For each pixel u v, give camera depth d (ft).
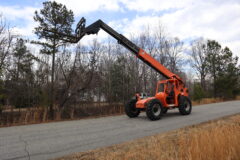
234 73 79.51
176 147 12.70
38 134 19.62
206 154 9.41
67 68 44.27
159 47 73.15
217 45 81.00
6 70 40.55
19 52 44.55
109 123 25.30
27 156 12.72
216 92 81.76
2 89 39.11
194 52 102.94
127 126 22.30
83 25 25.08
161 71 29.78
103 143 15.23
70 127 23.39
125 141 15.53
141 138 16.12
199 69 100.27
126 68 60.39
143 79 63.36
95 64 47.62
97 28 25.08
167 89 30.25
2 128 24.36
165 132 17.98
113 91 55.16
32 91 41.24
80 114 41.04
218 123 20.66
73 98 43.34
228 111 31.73
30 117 33.45
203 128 18.62
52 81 42.63
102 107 47.24
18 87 41.73
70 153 13.04
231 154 9.61
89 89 45.80
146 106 26.35
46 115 35.65
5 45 39.52
